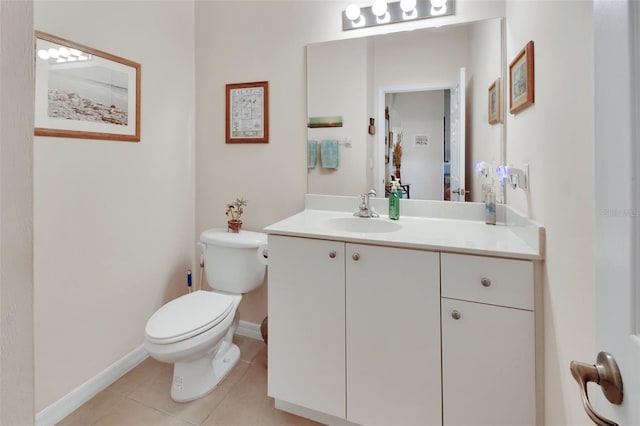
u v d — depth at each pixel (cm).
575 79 84
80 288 161
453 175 176
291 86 204
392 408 133
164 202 207
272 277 151
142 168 191
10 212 42
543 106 108
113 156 174
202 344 153
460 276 121
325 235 140
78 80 155
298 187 206
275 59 206
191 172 228
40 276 145
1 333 41
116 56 172
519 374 116
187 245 226
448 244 124
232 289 193
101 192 169
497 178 163
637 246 40
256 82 211
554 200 100
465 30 169
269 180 212
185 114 220
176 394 165
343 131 195
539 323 113
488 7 164
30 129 44
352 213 193
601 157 47
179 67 214
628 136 41
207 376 171
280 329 151
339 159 197
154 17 195
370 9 185
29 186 44
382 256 131
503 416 118
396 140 186
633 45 41
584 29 79
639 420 39
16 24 43
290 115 205
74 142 156
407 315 129
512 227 146
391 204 178
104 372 173
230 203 222
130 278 187
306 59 199
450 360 124
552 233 102
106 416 154
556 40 96
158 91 199
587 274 79
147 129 193
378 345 134
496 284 117
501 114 159
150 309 200
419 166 182
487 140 165
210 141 225
